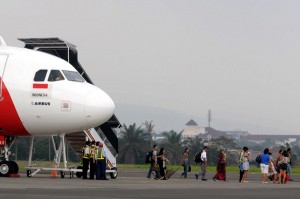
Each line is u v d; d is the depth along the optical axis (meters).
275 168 117.94
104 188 75.38
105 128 118.75
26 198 57.59
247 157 110.50
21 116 100.25
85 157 102.19
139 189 75.06
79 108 99.44
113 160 115.94
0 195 60.41
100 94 101.38
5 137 104.81
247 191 76.38
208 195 67.31
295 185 98.31
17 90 99.69
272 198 64.62
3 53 101.75
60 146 107.12
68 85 100.25
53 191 67.69
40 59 101.38
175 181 104.12
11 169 101.31
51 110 99.62
